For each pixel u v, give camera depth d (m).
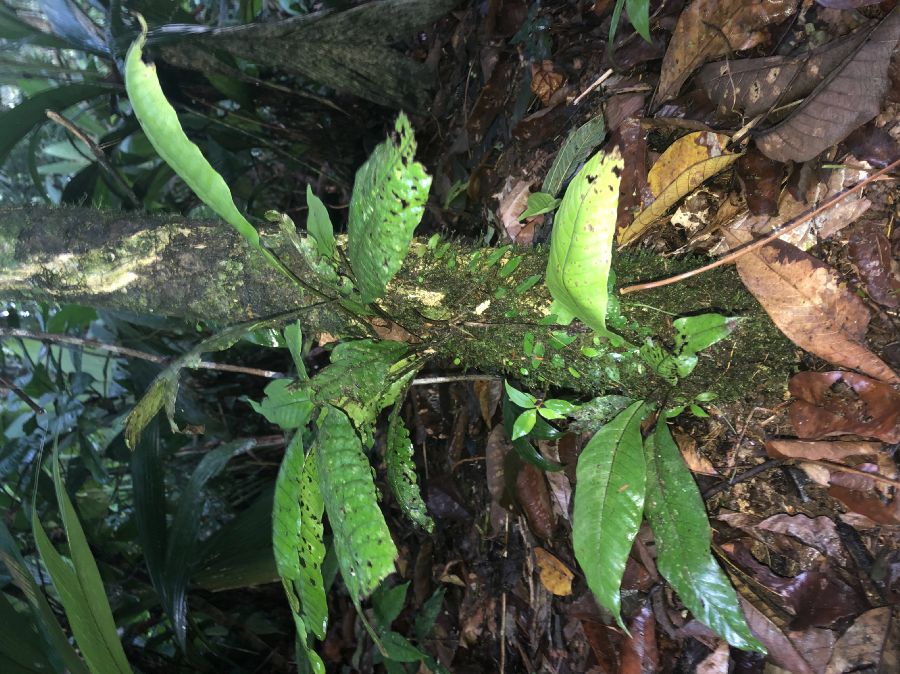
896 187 0.69
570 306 0.54
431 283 0.70
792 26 0.75
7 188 1.59
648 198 0.80
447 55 1.33
